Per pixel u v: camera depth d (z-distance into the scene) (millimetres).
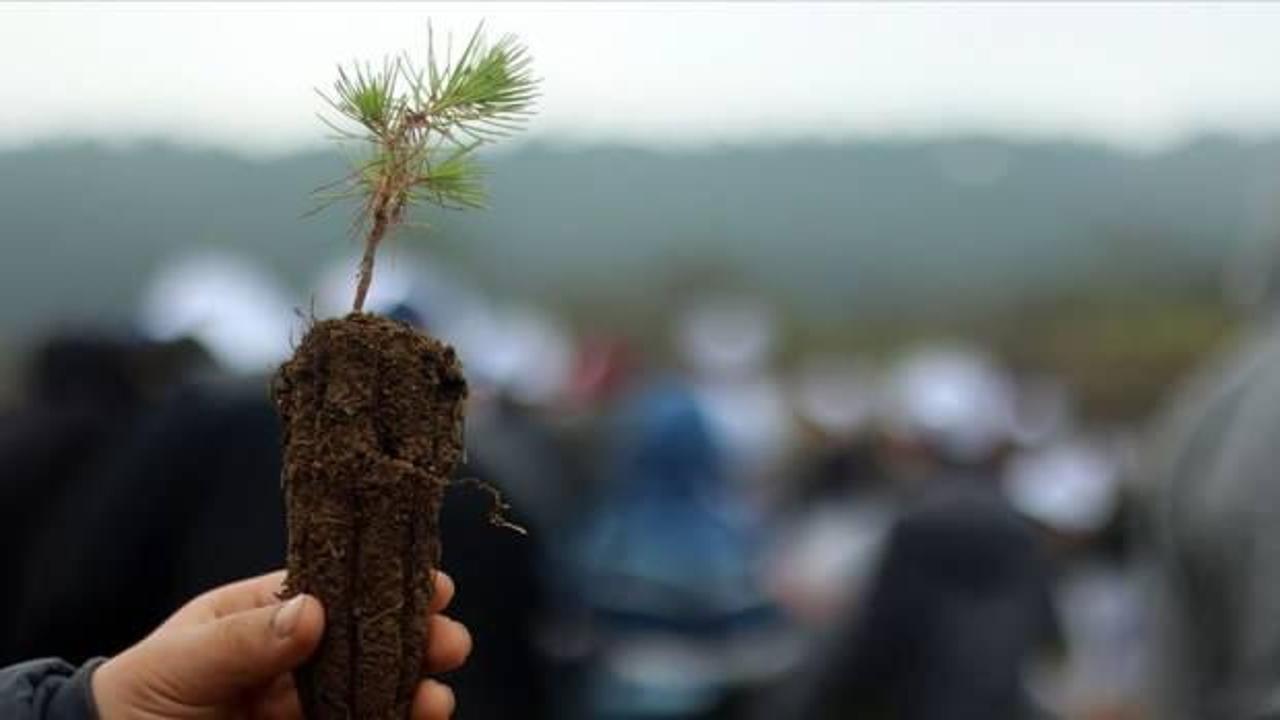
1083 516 3510
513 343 3408
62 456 2111
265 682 752
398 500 725
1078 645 3318
